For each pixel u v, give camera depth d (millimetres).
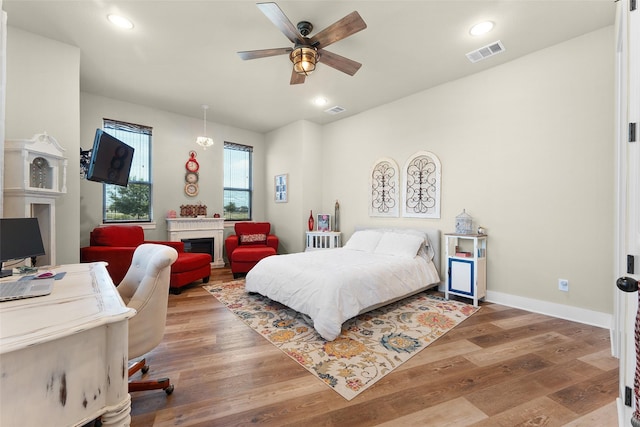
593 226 2691
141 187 4738
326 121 5461
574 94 2783
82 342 857
